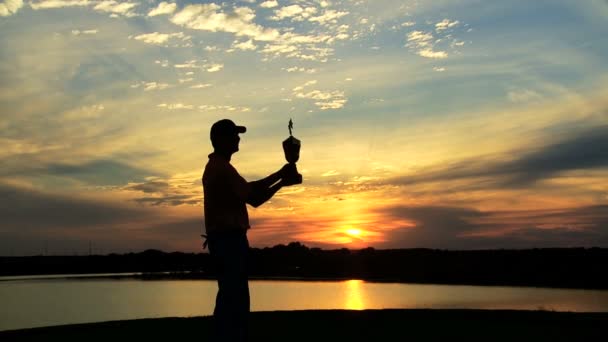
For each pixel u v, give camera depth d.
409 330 7.18
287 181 4.52
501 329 7.22
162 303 35.06
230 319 4.28
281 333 7.05
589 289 48.16
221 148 4.51
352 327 7.50
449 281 63.25
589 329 7.16
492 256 73.19
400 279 70.44
